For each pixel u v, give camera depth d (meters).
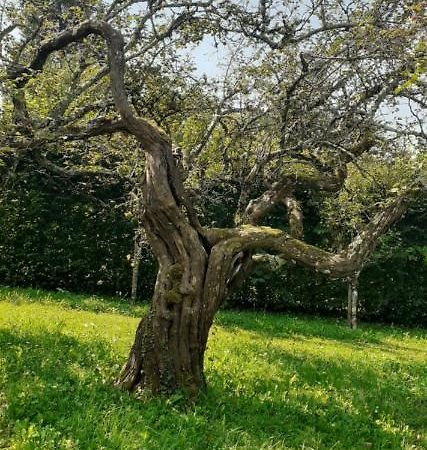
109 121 6.37
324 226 16.38
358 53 6.43
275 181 7.29
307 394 7.40
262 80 7.29
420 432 6.69
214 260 6.20
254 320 14.95
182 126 8.07
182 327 6.16
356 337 14.42
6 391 5.86
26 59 7.69
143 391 6.18
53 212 16.98
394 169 7.94
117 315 13.25
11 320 9.93
